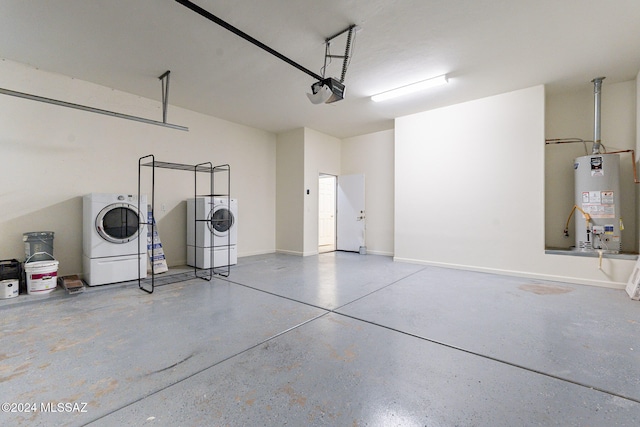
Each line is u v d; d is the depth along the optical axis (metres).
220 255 4.95
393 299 3.23
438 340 2.22
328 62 3.55
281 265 5.23
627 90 4.02
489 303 3.09
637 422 1.36
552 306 2.99
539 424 1.35
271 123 6.02
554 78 3.98
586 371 1.79
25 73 3.56
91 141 4.07
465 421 1.37
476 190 4.73
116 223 3.77
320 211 8.09
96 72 3.78
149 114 4.66
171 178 4.96
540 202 4.18
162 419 1.38
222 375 1.75
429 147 5.21
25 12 2.60
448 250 5.01
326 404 1.48
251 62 3.55
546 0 2.49
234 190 5.96
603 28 2.87
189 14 2.66
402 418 1.38
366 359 1.94
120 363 1.88
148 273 4.38
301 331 2.38
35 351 2.02
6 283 3.04
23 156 3.54
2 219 3.40
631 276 3.48
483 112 4.65
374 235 6.75
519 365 1.87
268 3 2.54
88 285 3.63
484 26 2.86
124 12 2.62
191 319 2.63
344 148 7.29
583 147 4.34
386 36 3.03
